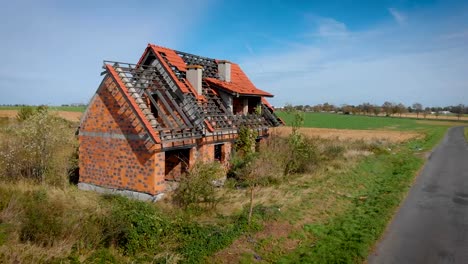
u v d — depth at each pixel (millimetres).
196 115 16656
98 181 16391
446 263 9289
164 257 9008
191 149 16719
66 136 17953
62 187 15852
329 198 15078
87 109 16578
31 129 16266
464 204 14891
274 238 10555
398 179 19344
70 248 8945
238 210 13062
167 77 17328
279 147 20719
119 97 15367
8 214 9812
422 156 29188
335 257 9352
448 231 11648
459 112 138250
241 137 19703
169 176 17625
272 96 23297
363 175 20344
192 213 12242
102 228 9922
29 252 8352
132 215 10336
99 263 8531
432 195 16375
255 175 16703
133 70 16125
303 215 12711
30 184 15148
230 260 9047
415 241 10750
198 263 8766
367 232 11148
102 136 16125
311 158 21344
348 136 49062
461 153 31484
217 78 21062
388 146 34906
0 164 16156
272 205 13484
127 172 15391
